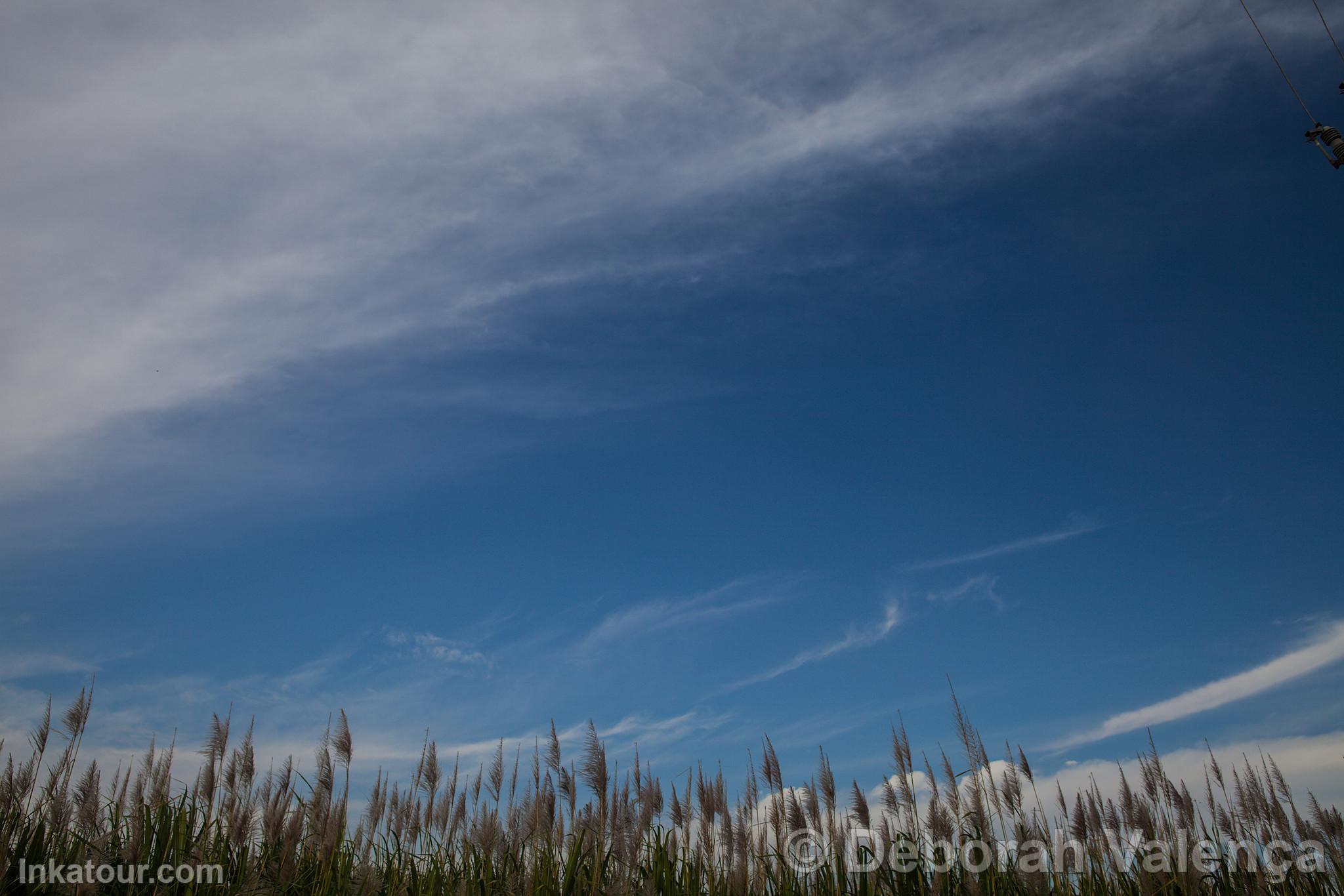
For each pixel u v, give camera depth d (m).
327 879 7.57
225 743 8.29
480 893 7.96
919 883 8.17
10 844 6.80
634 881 7.55
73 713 8.23
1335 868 9.58
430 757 9.36
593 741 7.91
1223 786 10.72
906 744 9.32
